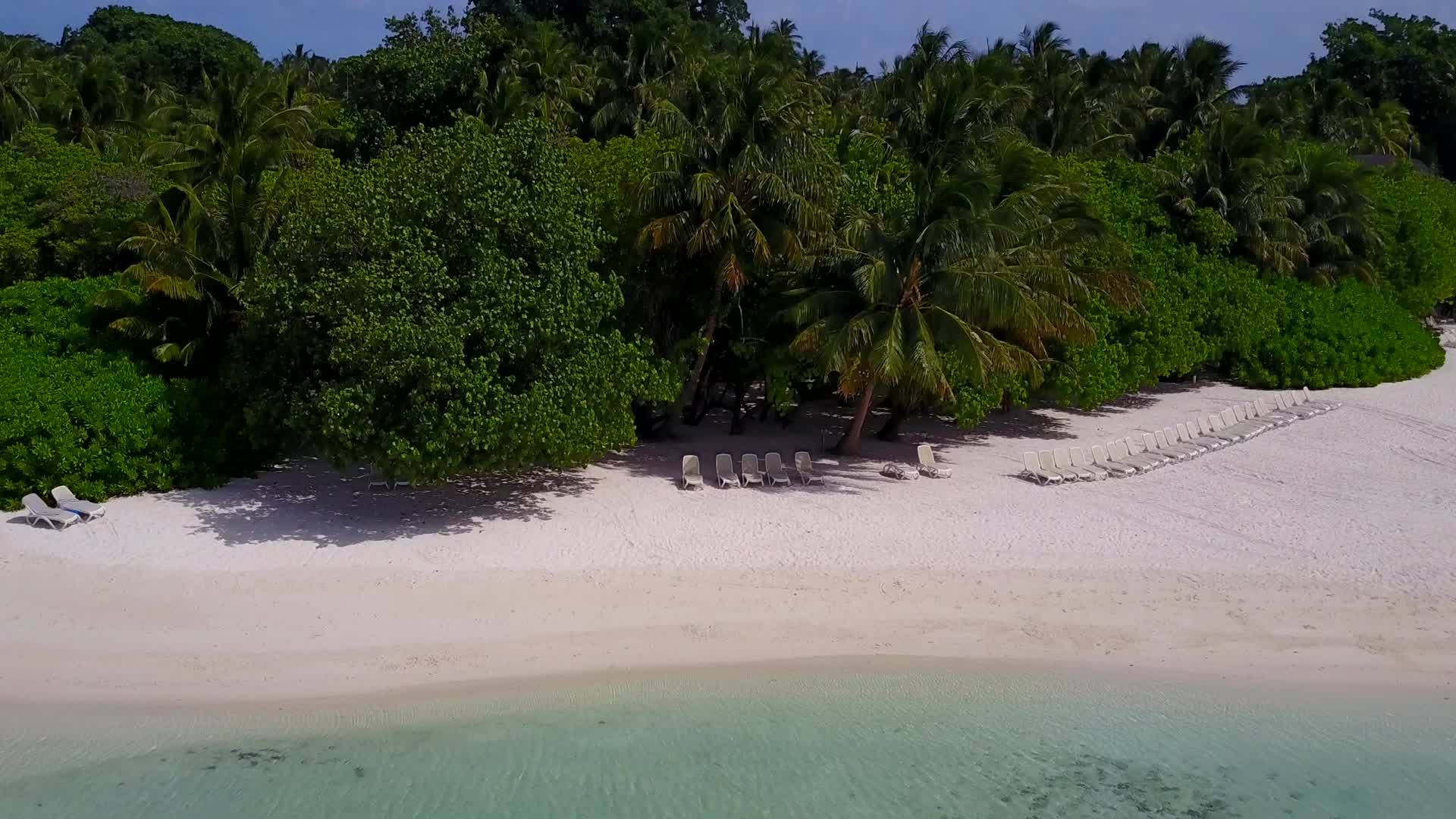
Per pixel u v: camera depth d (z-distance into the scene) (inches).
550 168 683.4
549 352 646.5
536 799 382.9
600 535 658.2
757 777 404.2
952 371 822.5
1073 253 970.1
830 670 492.1
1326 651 519.5
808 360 831.7
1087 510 746.2
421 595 552.7
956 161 1082.7
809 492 782.5
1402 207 1734.7
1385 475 874.1
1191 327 1157.1
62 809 368.8
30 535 618.8
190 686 457.1
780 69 1596.9
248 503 700.0
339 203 639.8
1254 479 856.9
